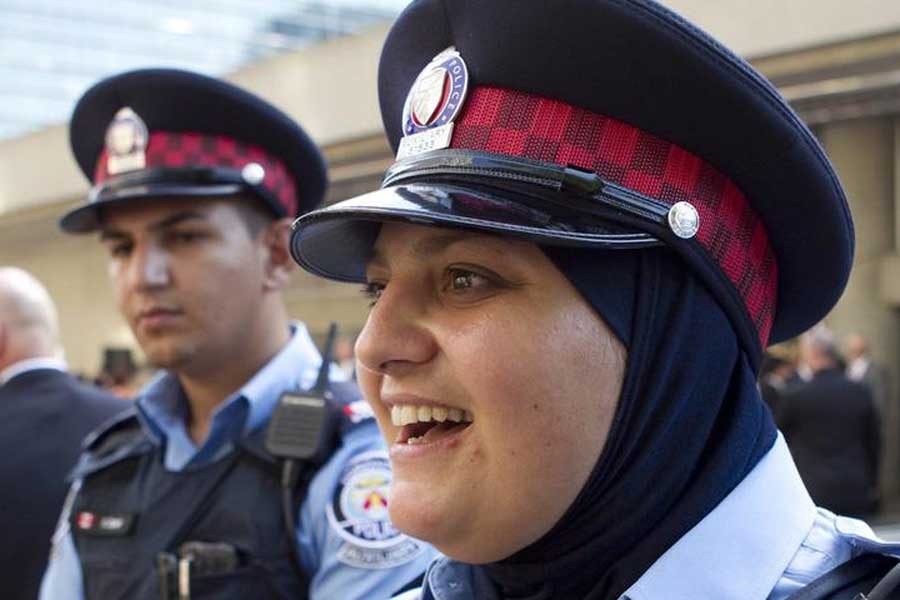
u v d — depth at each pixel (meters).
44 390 2.06
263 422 1.43
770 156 0.76
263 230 1.60
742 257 0.78
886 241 4.98
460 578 0.88
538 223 0.70
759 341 0.82
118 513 1.44
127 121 1.58
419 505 0.74
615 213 0.72
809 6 2.88
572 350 0.71
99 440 1.56
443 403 0.74
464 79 0.77
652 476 0.75
